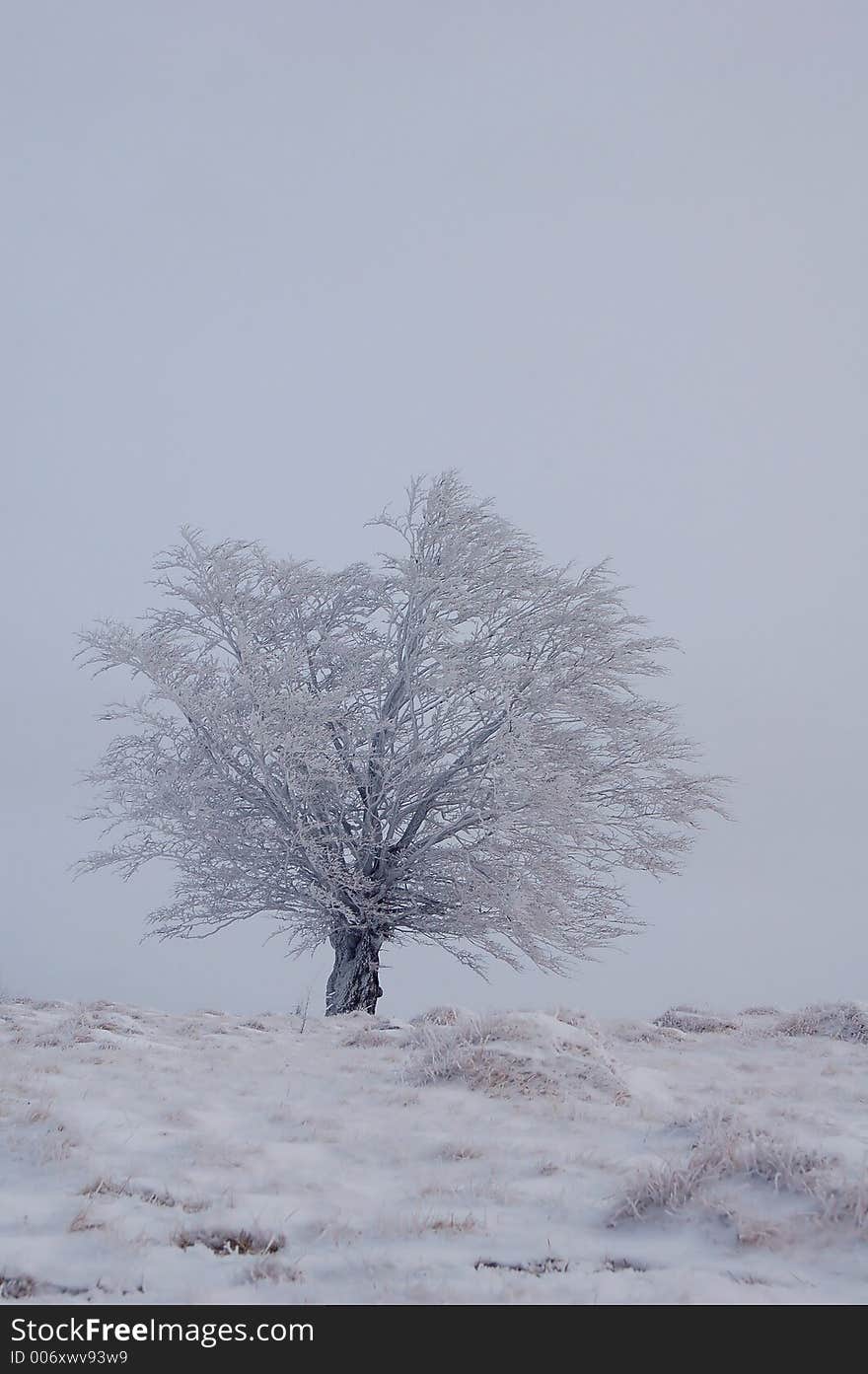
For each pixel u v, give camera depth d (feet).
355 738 85.05
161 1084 31.50
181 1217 19.85
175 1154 23.75
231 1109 29.04
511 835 79.10
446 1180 22.59
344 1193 21.70
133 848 86.79
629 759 83.87
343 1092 31.68
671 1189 20.36
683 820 84.02
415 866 82.84
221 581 85.40
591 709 83.05
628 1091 31.40
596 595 87.51
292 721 77.87
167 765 83.92
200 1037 43.78
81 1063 34.35
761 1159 20.90
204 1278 17.38
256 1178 22.35
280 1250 18.57
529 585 87.35
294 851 81.76
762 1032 52.80
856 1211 18.61
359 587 90.58
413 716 83.97
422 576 83.66
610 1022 52.90
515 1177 22.93
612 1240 19.34
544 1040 33.88
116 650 81.41
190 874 85.97
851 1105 32.04
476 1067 32.48
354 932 84.58
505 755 77.61
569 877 80.33
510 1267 18.04
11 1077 29.89
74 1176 21.97
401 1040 42.19
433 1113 28.84
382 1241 19.06
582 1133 26.84
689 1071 39.40
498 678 82.07
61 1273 17.31
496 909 79.77
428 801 83.76
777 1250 18.30
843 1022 51.60
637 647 85.10
